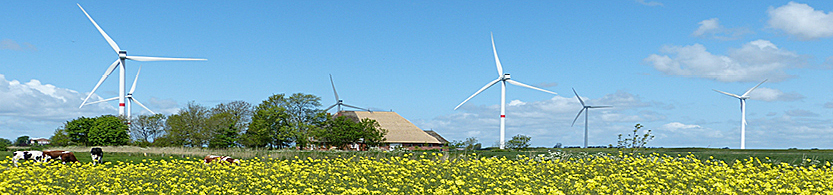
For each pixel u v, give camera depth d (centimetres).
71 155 3525
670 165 2206
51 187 1800
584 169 2247
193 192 1744
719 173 1950
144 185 1836
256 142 7475
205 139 7806
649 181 1831
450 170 2136
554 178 1986
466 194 1642
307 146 7588
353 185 1850
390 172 1986
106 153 4606
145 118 9569
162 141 8144
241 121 8750
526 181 1862
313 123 7806
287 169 2123
